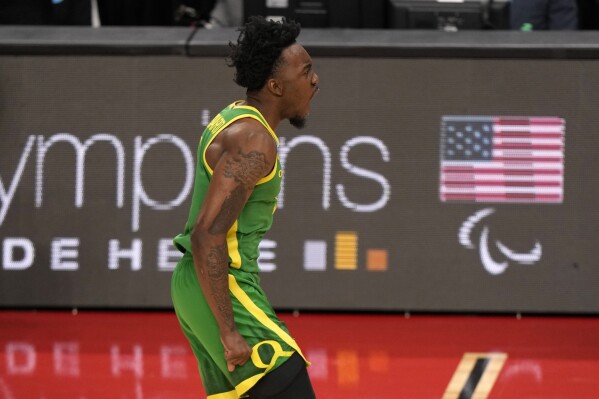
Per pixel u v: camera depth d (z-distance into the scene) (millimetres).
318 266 20297
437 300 20344
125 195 20266
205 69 20031
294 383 10500
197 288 10531
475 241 20203
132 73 20078
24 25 22969
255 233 10680
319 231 20219
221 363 10547
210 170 10422
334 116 20047
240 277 10578
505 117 19984
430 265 20266
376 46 19828
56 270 20453
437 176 20109
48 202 20312
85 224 20344
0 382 16484
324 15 22234
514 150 20031
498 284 20266
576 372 17266
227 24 23609
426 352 18281
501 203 20141
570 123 19984
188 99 20094
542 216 20156
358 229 20219
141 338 19000
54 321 20016
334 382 16609
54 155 20234
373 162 20109
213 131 10484
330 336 19125
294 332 19328
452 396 15953
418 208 20156
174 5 24781
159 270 20375
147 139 20188
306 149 20125
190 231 10789
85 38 20172
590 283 20250
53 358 17797
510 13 22672
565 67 19875
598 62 19828
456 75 19938
